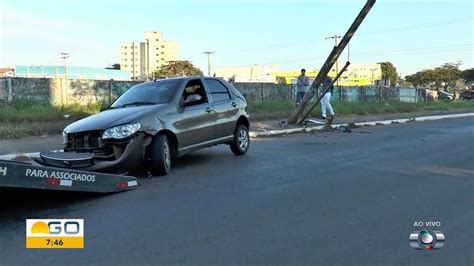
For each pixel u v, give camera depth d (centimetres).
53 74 8625
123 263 430
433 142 1278
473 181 764
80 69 8738
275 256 445
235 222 544
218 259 438
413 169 866
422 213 582
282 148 1163
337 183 744
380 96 3666
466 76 10056
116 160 733
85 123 766
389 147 1171
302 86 1984
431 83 9725
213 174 818
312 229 520
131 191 696
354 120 2002
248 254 449
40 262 436
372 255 449
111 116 778
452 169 866
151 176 802
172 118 823
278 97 2891
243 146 1045
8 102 1994
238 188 710
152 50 13100
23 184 569
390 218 561
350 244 476
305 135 1496
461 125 1892
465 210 596
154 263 429
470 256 449
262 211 587
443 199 649
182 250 460
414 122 2080
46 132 1350
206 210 592
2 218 568
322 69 1675
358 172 835
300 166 896
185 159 988
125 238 494
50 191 653
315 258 441
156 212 586
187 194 674
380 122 1945
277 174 818
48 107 1819
